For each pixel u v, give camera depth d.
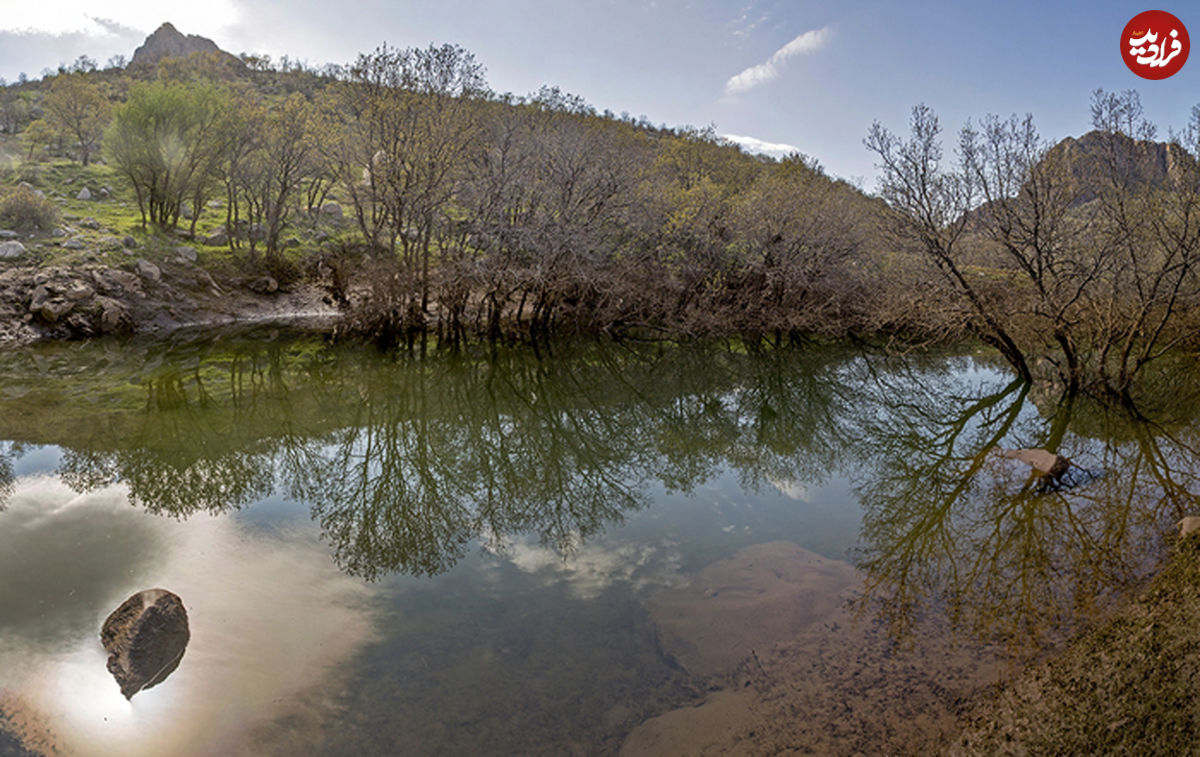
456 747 5.24
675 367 25.23
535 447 15.27
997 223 17.28
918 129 17.64
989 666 6.07
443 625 7.05
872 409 19.52
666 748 5.22
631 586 8.06
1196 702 4.65
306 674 6.09
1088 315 17.62
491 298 26.41
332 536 9.31
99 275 24.14
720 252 28.12
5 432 13.23
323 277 31.45
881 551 9.22
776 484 12.66
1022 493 11.36
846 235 27.61
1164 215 15.99
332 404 17.56
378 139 23.14
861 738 5.23
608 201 25.78
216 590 7.48
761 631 6.94
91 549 8.29
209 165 29.22
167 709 5.52
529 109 30.75
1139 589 7.30
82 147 40.38
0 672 5.81
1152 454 13.22
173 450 12.74
